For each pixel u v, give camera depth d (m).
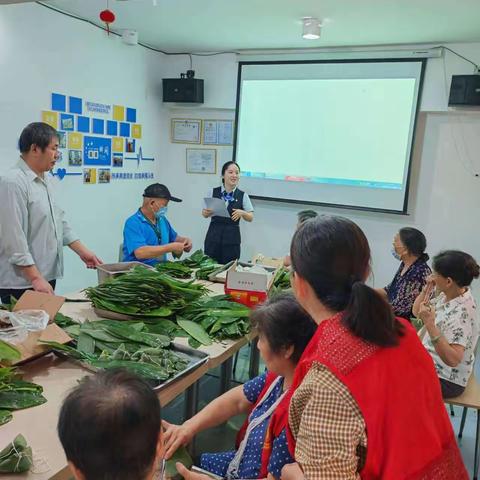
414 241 3.16
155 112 5.20
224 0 3.29
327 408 0.87
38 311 1.79
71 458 0.79
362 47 4.45
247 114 5.00
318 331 0.99
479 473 2.43
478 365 3.71
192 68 5.14
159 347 1.80
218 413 1.61
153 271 2.43
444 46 4.13
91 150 4.34
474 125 4.18
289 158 4.89
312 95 4.71
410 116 4.34
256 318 1.33
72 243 3.05
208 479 1.34
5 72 3.42
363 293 0.92
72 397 0.80
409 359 0.93
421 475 0.91
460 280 2.34
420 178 4.44
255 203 5.14
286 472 0.97
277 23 3.83
